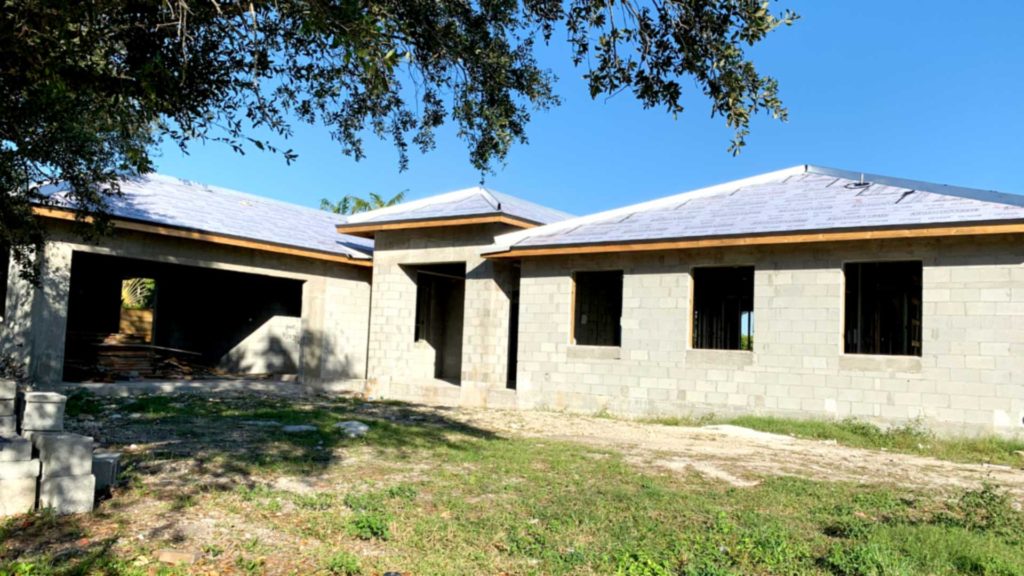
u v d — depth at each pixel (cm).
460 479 798
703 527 632
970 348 1192
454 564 525
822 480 870
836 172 1627
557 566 521
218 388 1828
